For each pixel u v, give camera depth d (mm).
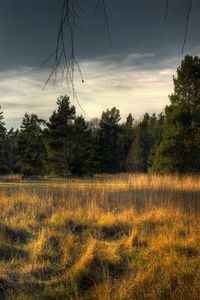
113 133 64438
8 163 55406
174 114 27312
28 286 7008
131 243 9320
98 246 9109
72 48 2529
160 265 7898
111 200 14453
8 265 7703
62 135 41312
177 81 27938
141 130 63938
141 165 61062
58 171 41438
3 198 13445
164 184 18125
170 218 11859
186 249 8961
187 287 6684
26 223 10602
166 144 27359
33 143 46938
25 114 47219
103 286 6844
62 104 41281
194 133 27312
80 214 11938
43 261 8023
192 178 20734
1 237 9008
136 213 12445
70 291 6902
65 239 9219
